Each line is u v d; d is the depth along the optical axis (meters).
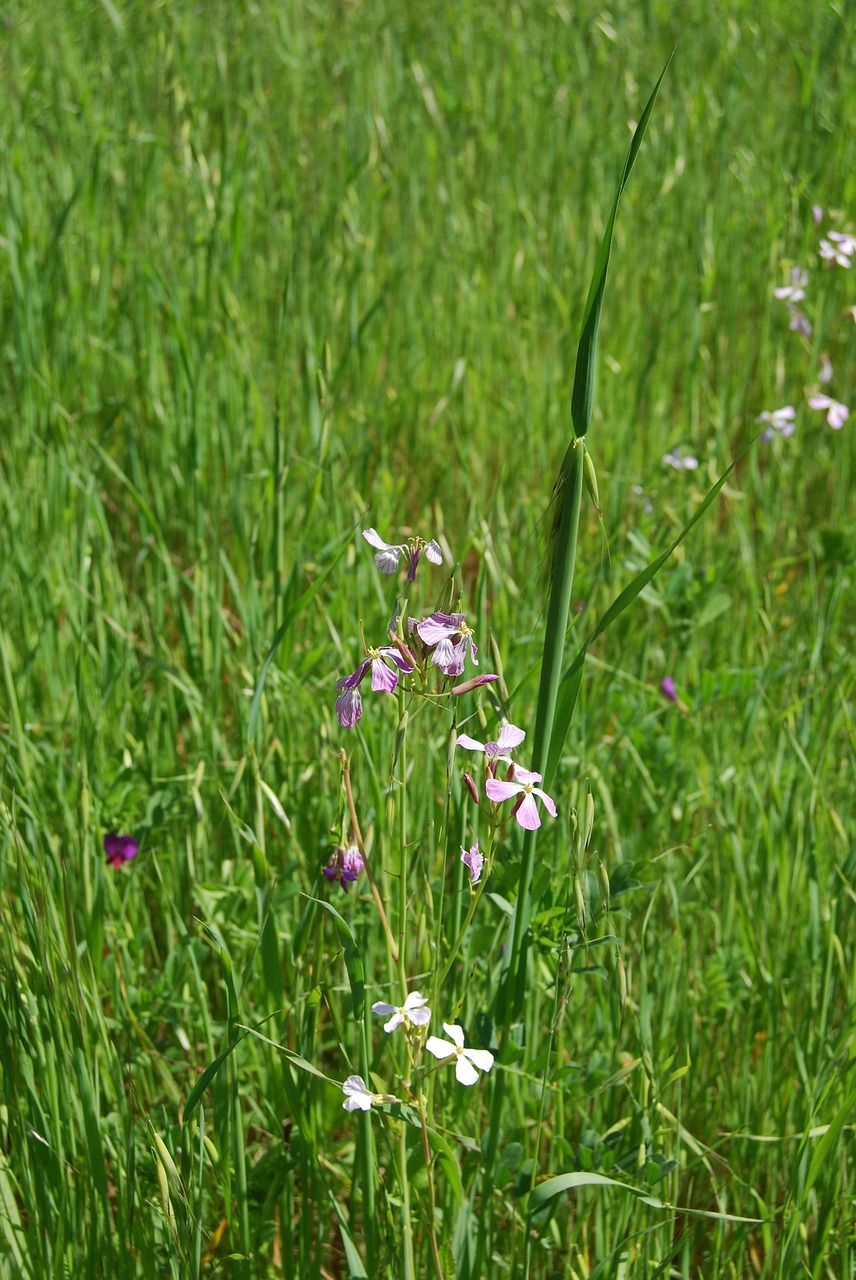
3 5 3.90
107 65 3.48
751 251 2.88
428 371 2.57
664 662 1.87
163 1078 1.45
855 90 3.38
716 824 1.58
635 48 3.80
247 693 1.60
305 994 1.38
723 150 3.09
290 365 2.39
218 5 3.94
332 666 1.69
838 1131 1.30
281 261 2.64
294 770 1.57
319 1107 1.43
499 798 1.22
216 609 1.67
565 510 1.24
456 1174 1.27
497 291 2.77
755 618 1.88
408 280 2.73
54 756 1.59
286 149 3.21
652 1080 1.36
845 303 2.62
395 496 1.97
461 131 3.31
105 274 2.55
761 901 1.54
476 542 1.57
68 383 2.33
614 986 1.41
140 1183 1.36
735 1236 1.42
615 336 2.57
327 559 1.75
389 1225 1.30
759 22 4.16
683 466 2.10
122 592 1.84
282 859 1.54
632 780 1.64
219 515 2.08
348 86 3.43
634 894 1.53
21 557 1.81
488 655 1.36
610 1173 1.32
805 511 2.32
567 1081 1.42
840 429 2.34
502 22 4.21
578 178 3.22
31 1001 1.33
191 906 1.56
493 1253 1.36
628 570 1.91
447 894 1.42
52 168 2.84
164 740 1.69
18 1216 1.31
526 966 1.30
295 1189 1.43
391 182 2.92
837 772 1.67
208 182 2.42
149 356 2.42
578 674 1.27
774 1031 1.46
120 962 1.50
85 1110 1.30
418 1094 1.23
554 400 2.48
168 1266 1.32
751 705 1.69
